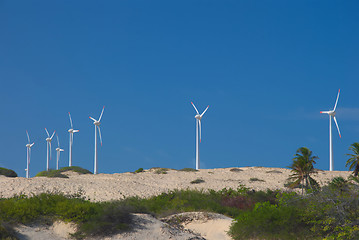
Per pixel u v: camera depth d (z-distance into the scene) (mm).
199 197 62469
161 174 114750
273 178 112375
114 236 33781
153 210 46312
